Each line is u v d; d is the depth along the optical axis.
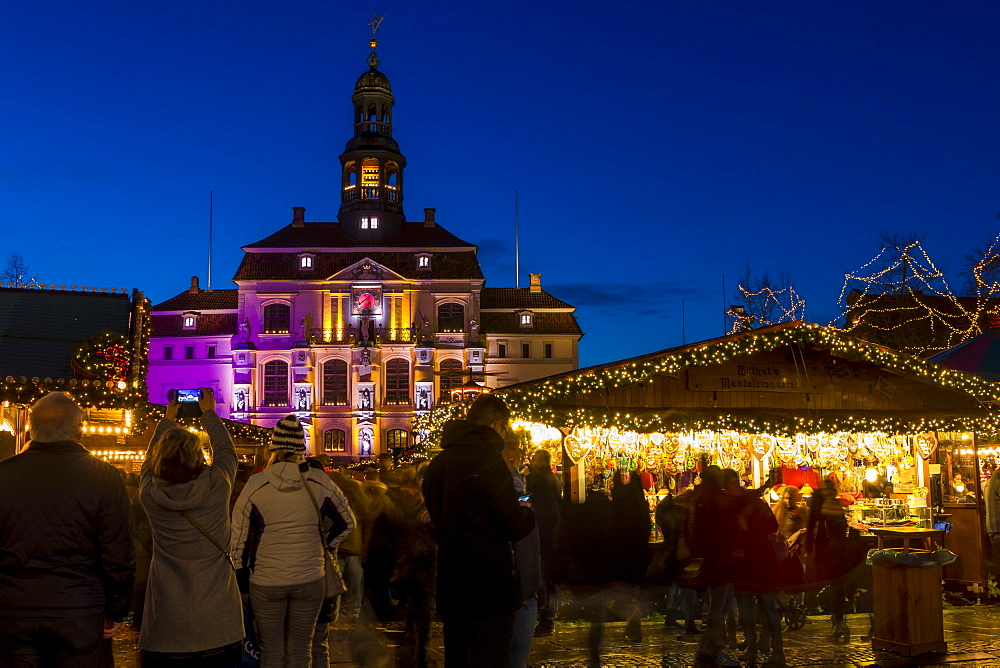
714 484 8.71
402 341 69.88
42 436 4.64
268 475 6.23
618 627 11.01
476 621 4.89
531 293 75.00
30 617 4.42
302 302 70.50
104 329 13.19
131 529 4.71
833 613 10.26
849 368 14.09
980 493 13.08
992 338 16.55
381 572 9.56
